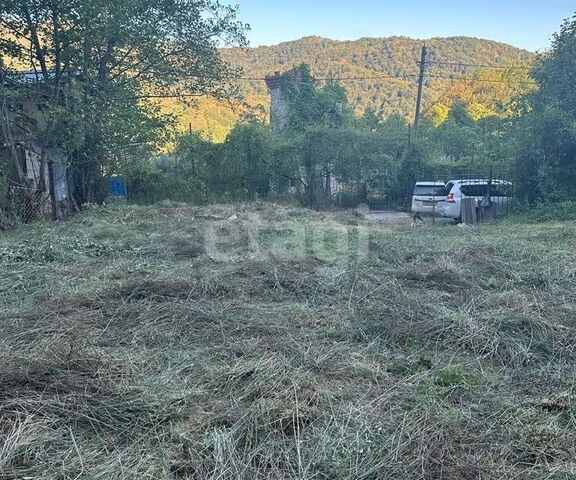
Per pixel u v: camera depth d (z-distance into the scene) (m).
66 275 5.15
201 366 3.06
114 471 2.09
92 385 2.70
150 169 13.57
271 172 14.52
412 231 8.48
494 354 3.26
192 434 2.35
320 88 23.48
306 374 2.92
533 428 2.38
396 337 3.53
